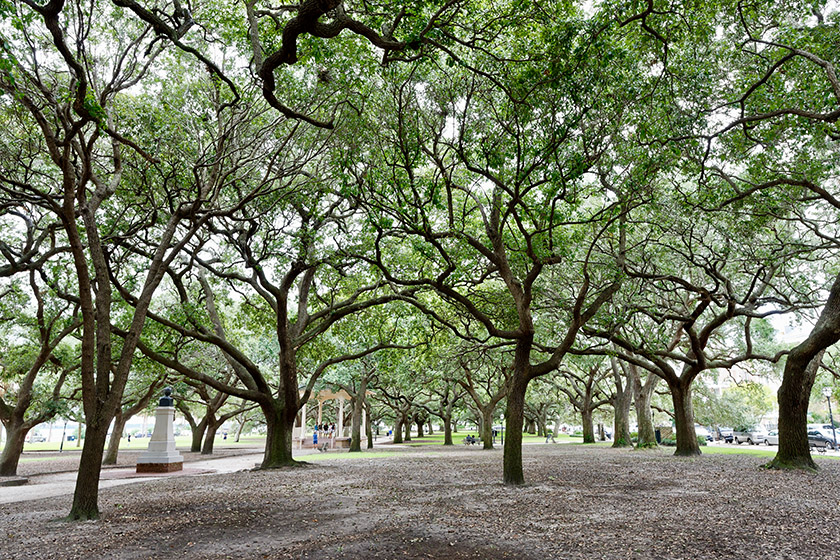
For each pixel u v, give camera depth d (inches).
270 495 487.2
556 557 257.4
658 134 456.1
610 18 393.1
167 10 474.9
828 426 1658.5
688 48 496.7
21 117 464.8
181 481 640.4
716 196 549.0
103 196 429.7
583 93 414.6
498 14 394.0
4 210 519.2
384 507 409.4
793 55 418.3
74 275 692.7
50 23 311.3
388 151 520.4
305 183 582.2
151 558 266.8
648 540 288.5
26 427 785.6
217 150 498.9
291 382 810.8
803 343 622.8
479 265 671.8
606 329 754.2
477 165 547.2
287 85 511.2
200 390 1296.8
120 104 543.5
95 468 388.8
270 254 686.5
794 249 673.6
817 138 497.4
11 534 333.1
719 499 423.8
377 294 908.0
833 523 327.0
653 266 699.4
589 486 514.6
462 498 448.8
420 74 465.7
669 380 919.0
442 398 1761.8
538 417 1926.7
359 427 1300.4
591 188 644.1
